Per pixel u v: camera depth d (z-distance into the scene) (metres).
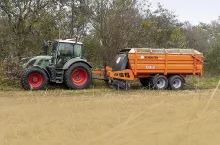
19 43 14.20
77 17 15.98
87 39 15.72
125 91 10.20
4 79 10.57
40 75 10.10
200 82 12.83
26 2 14.65
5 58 12.38
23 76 9.86
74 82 10.61
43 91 9.65
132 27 15.62
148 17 17.09
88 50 15.42
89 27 16.47
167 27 18.25
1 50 13.81
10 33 14.40
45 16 14.91
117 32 15.13
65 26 15.78
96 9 15.96
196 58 11.59
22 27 14.61
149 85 11.15
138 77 11.20
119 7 15.59
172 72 11.40
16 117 2.85
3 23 14.64
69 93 9.32
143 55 11.05
